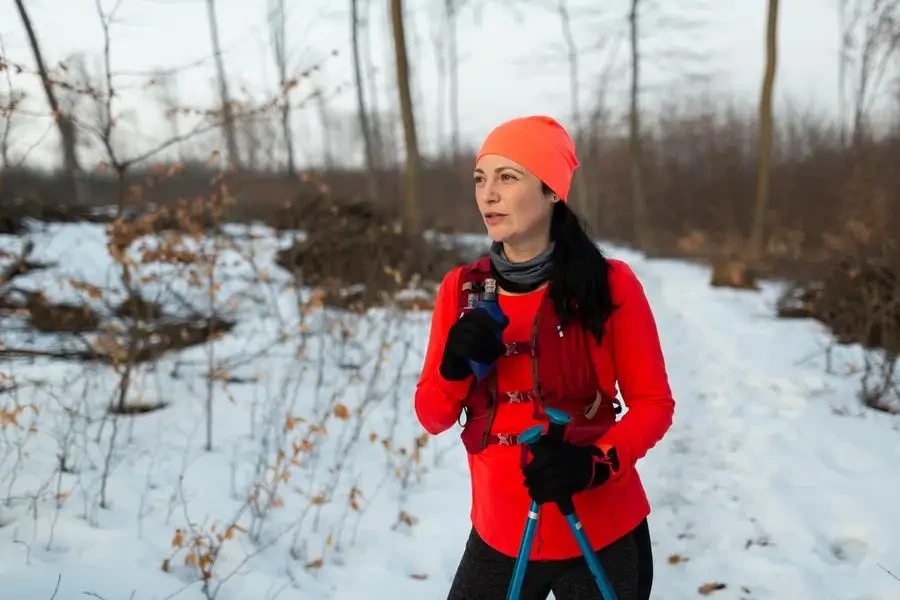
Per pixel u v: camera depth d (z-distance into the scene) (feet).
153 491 11.99
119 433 14.26
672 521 12.17
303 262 29.14
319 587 9.85
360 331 23.17
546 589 5.72
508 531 5.49
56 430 13.38
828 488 12.94
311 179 26.08
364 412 16.74
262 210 35.22
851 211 43.52
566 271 5.23
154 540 10.31
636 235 85.61
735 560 10.76
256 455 13.98
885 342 19.47
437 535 11.55
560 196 5.37
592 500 5.35
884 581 9.90
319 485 13.01
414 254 32.32
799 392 18.92
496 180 5.39
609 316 5.27
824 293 28.32
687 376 21.62
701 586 10.14
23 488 11.40
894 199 41.52
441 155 115.96
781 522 11.69
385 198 64.95
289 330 21.62
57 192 41.09
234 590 9.41
